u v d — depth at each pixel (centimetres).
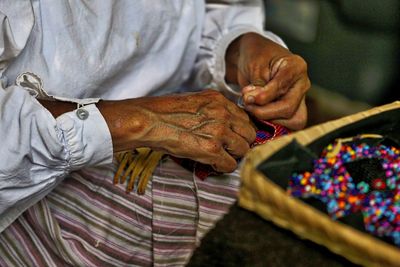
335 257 74
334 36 195
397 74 193
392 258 70
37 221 124
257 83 131
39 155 108
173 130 113
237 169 124
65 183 126
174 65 142
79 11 122
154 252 124
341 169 81
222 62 146
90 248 122
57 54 121
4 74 118
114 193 125
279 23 208
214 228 81
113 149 113
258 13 153
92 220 124
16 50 113
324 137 85
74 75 123
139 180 125
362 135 88
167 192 125
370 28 189
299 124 127
